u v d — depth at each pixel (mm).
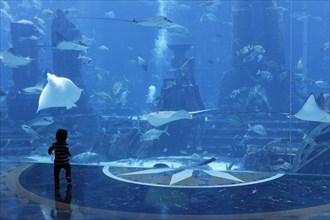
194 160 16047
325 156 12109
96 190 6512
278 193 6395
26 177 7457
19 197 6016
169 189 6621
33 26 21016
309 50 46562
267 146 15109
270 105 21828
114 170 8227
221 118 21328
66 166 6695
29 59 13680
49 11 20031
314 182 7184
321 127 12641
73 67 20141
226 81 23000
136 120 20531
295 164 12758
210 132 19875
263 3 21719
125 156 17516
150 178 7477
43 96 10945
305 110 8969
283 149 14289
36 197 6020
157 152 17781
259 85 20531
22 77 20766
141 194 6305
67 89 10820
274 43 21859
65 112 19906
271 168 13812
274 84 21922
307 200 5969
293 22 45406
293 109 20953
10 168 8336
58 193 6285
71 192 6367
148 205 5664
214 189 6656
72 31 19719
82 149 17938
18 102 20219
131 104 34125
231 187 6785
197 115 18375
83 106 20453
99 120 21203
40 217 5035
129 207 5551
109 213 5246
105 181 7188
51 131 18688
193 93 18625
